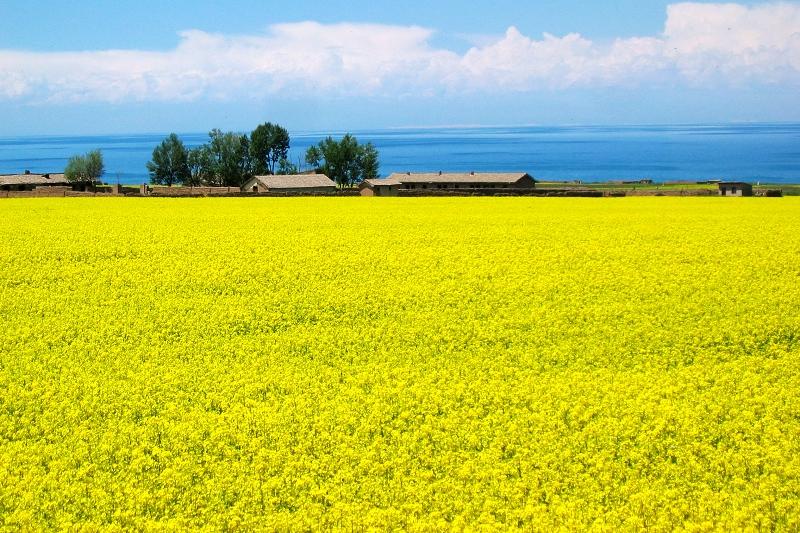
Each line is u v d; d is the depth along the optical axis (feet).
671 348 66.18
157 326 75.15
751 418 49.96
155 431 49.73
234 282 94.07
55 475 43.47
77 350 67.36
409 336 70.23
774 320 72.59
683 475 42.65
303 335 71.41
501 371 59.72
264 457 45.60
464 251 113.09
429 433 48.73
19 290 90.53
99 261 106.52
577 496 40.91
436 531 37.52
